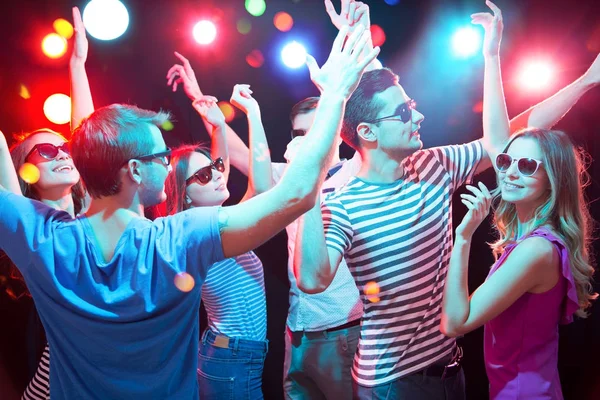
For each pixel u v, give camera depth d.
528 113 2.34
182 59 3.00
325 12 3.45
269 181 2.59
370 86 2.08
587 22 3.04
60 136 2.46
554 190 1.94
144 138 1.51
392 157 2.10
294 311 2.69
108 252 1.48
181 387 1.55
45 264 1.43
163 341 1.46
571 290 1.86
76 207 2.62
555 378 1.92
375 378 2.04
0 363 3.37
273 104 3.56
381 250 2.02
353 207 2.04
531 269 1.85
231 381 2.58
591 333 3.11
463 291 1.90
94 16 2.46
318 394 2.73
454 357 2.12
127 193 1.51
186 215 1.46
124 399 1.49
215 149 2.84
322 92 1.49
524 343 1.91
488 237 3.35
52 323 1.49
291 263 2.74
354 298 2.59
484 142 2.24
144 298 1.41
